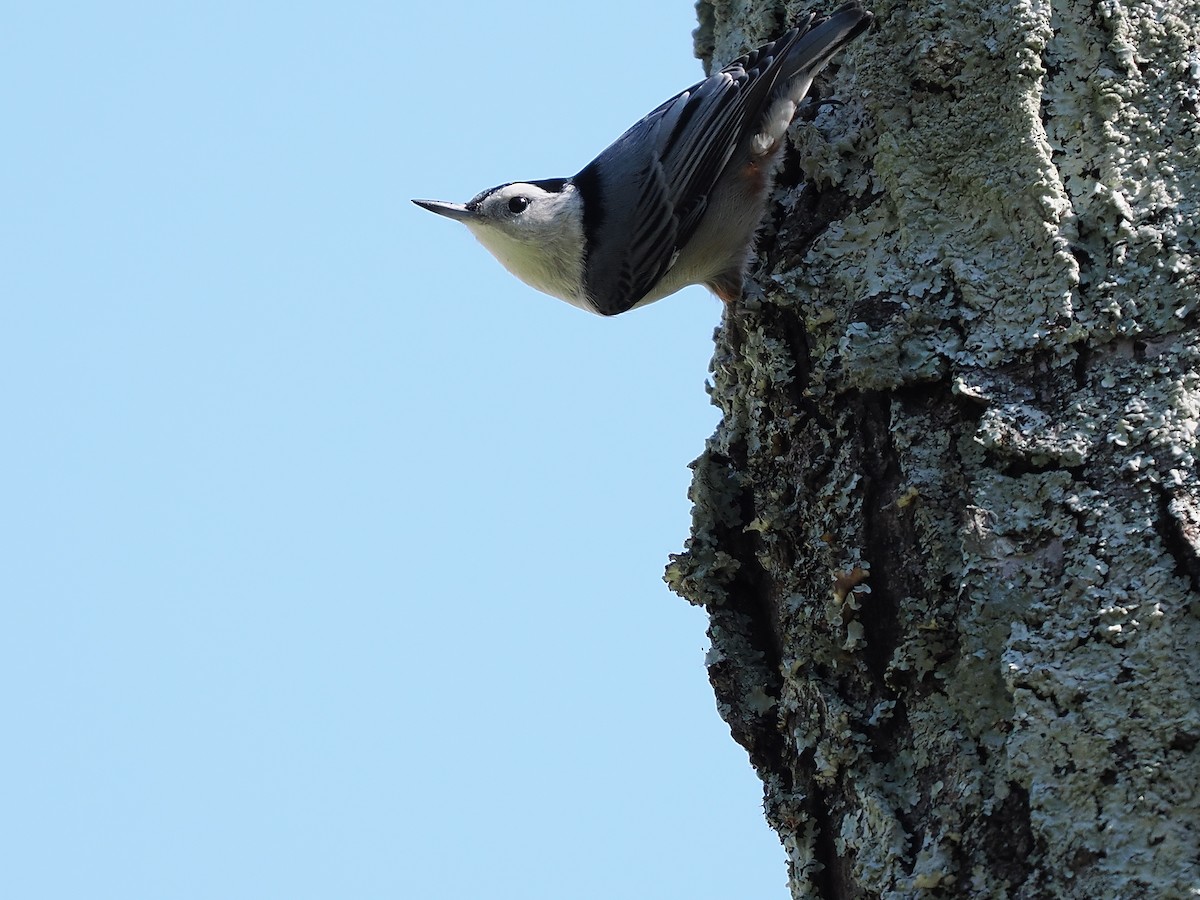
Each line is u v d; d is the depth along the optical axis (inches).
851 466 238.1
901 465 229.1
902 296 239.9
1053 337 222.1
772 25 323.9
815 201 266.7
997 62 244.5
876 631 227.5
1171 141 227.9
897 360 234.2
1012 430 217.9
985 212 238.8
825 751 224.5
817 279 254.8
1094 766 191.5
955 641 214.5
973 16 251.3
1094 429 213.3
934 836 204.2
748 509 273.0
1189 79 230.5
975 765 204.4
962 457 224.7
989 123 243.0
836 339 248.4
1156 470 206.1
